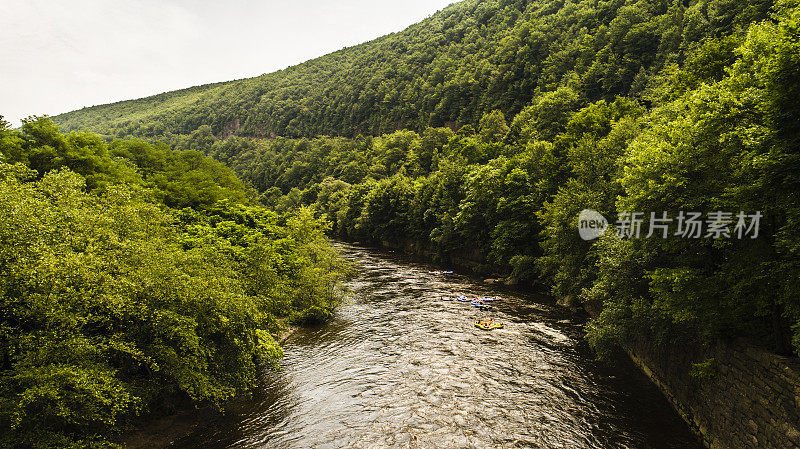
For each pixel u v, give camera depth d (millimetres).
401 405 19703
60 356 12641
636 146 23859
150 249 17719
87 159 33750
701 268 15555
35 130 32188
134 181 38594
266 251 27672
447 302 38531
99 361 14477
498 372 23219
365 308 37000
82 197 18641
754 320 14344
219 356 19047
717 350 15461
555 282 39969
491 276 51469
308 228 42594
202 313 17547
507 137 84750
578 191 35406
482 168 60344
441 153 110625
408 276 52188
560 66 100000
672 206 14750
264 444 16594
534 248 47969
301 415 18938
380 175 127375
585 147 40250
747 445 13156
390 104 182875
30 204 14156
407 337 29109
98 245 15797
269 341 21516
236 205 44562
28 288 12664
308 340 29250
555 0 131750
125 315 15234
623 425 17828
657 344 17891
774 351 13102
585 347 26891
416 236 74188
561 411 19062
